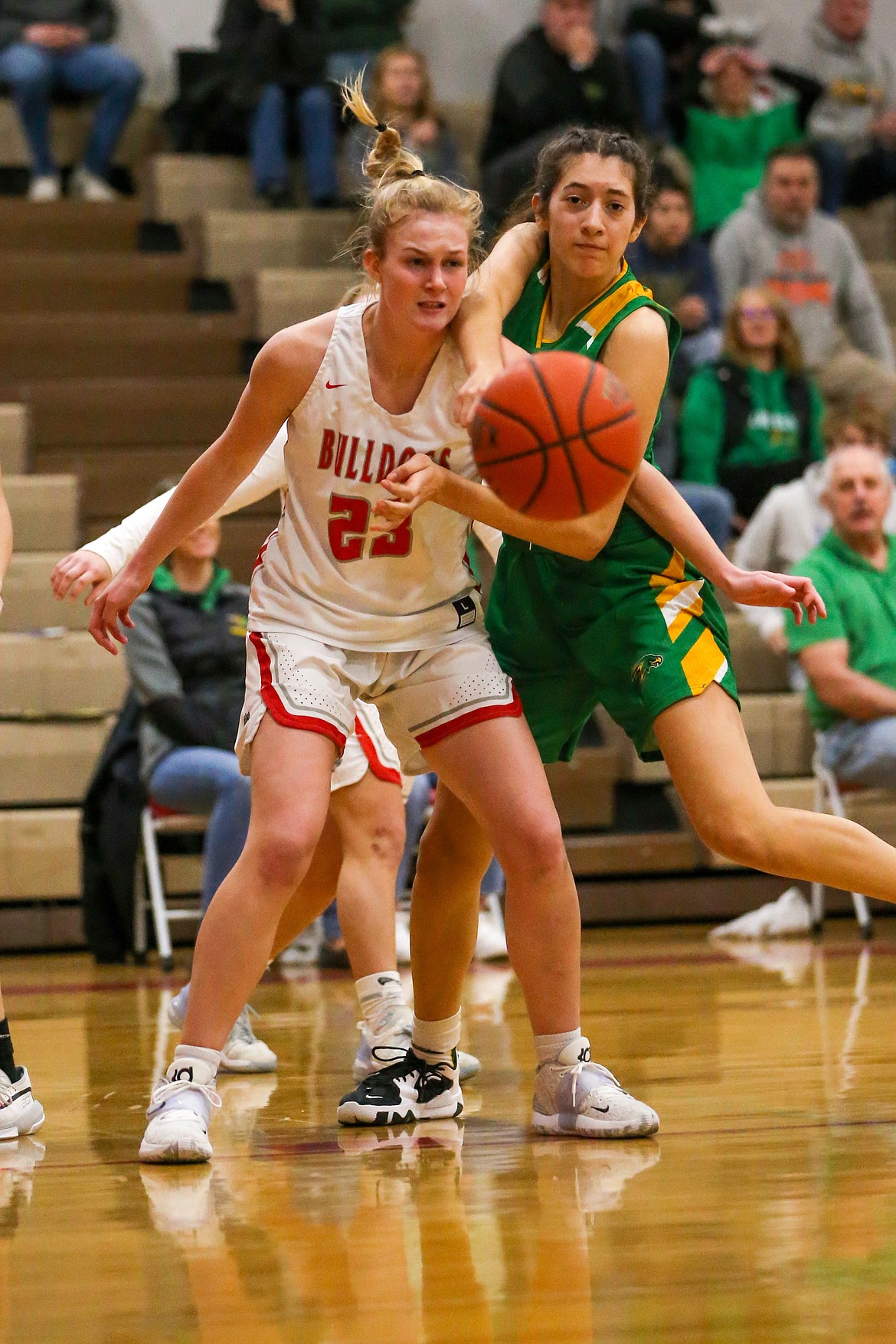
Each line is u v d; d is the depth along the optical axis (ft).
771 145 83.51
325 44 79.92
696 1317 15.60
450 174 76.79
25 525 61.57
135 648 50.65
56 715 57.06
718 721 24.45
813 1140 23.32
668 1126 24.66
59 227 77.00
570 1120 24.25
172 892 56.24
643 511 24.93
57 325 71.36
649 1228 18.75
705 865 61.16
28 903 57.06
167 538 24.59
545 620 25.68
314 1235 18.81
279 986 46.29
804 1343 14.76
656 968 47.24
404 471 22.22
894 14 94.22
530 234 25.54
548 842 23.65
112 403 69.36
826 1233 18.39
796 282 75.25
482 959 52.75
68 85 79.25
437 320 22.88
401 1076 26.16
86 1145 24.45
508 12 89.56
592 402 21.72
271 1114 26.89
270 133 78.84
